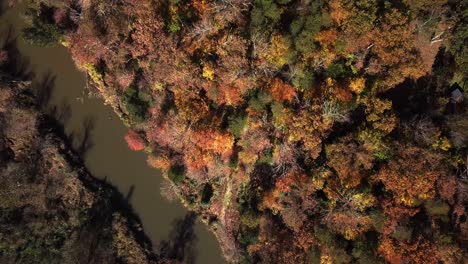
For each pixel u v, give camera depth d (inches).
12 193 2522.1
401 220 2263.8
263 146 2458.2
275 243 2450.8
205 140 2412.6
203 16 2389.3
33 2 2541.8
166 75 2443.4
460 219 2294.5
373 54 2317.9
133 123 2566.4
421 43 2400.3
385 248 2277.3
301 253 2380.7
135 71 2507.4
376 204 2288.4
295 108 2361.0
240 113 2427.4
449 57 2402.8
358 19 2231.8
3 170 2529.5
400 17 2217.0
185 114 2448.3
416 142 2261.3
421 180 2222.0
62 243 2556.6
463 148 2293.3
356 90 2324.1
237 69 2346.2
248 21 2394.2
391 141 2271.2
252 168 2541.8
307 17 2277.3
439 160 2252.7
